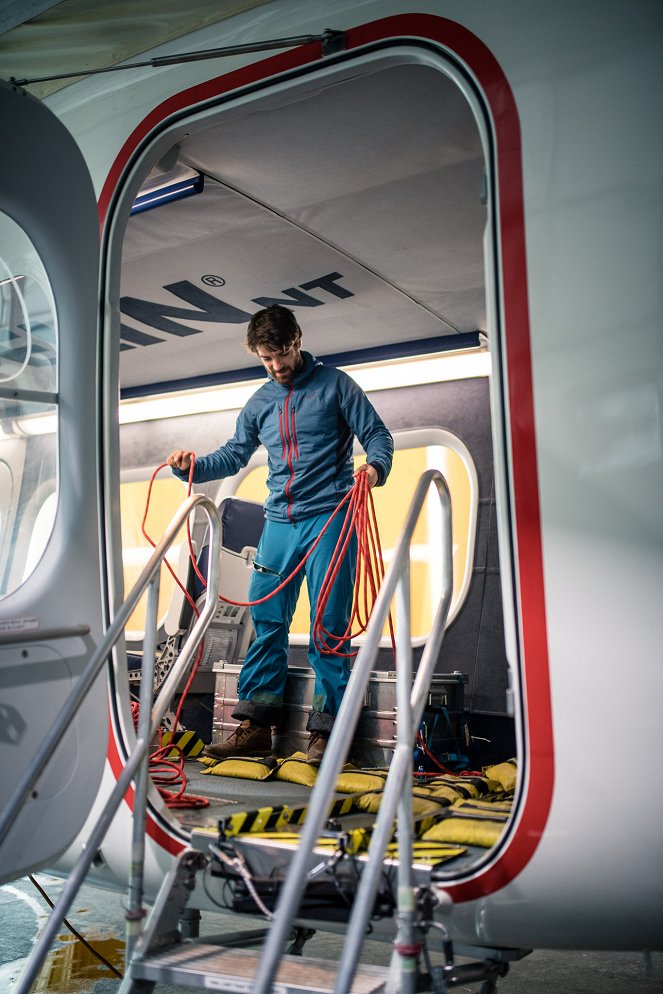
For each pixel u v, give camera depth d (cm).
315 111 295
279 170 335
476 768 488
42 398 240
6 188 228
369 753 351
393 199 358
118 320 291
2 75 314
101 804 266
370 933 224
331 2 258
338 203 361
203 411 610
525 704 215
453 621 511
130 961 207
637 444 212
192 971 199
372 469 322
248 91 268
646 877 204
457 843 238
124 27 285
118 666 272
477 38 236
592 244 220
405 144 316
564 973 321
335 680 339
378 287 445
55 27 289
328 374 356
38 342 241
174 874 223
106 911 377
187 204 362
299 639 549
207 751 354
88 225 253
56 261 243
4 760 213
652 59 219
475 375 521
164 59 272
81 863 207
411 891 188
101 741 239
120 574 280
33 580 230
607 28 223
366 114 297
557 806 209
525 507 220
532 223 226
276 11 267
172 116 280
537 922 214
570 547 215
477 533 513
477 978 223
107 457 281
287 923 160
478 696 497
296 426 355
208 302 466
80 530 244
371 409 349
